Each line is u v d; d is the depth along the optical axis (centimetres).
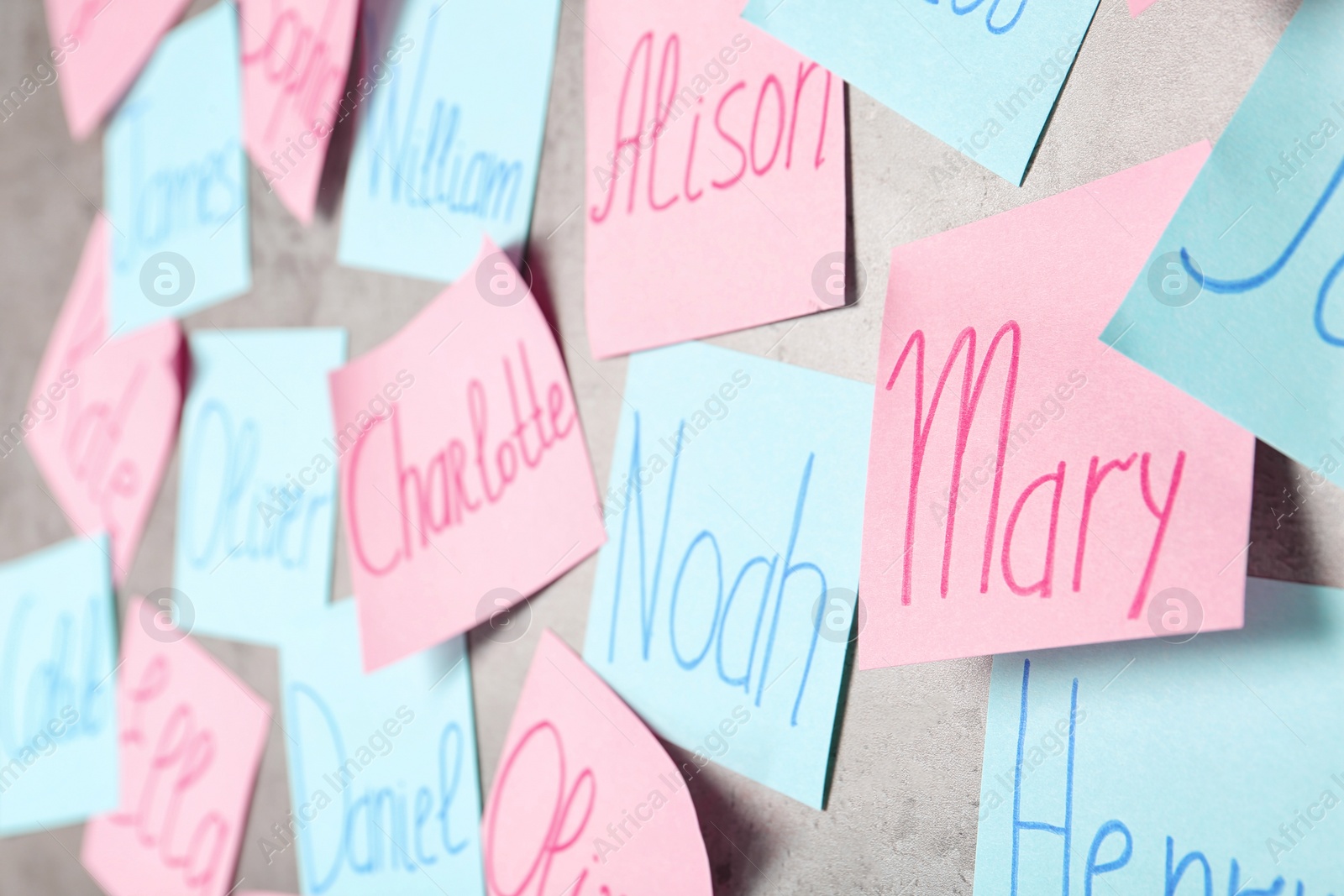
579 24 45
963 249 40
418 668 47
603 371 44
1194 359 38
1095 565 38
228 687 52
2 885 59
